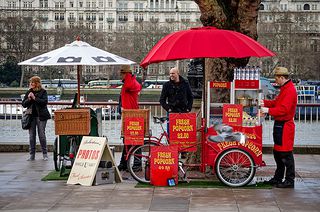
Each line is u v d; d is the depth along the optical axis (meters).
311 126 18.86
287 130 12.23
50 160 16.45
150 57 11.95
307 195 11.62
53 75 100.06
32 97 16.19
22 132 19.38
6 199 11.36
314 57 105.56
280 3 132.38
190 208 10.53
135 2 136.25
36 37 111.94
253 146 12.26
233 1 13.63
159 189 12.11
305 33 111.62
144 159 14.02
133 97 14.14
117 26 134.50
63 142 13.99
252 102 12.35
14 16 114.88
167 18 136.12
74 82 89.31
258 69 12.33
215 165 12.26
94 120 13.85
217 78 13.77
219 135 12.38
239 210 10.41
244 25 13.54
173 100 13.84
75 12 133.00
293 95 12.10
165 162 12.41
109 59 13.59
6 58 104.88
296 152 18.09
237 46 11.69
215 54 11.55
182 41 11.76
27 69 101.44
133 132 12.84
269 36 106.94
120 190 12.07
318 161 16.50
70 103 19.36
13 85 102.19
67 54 13.56
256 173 13.79
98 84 89.56
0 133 19.33
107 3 134.38
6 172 14.45
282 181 12.53
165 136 13.37
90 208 10.58
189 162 13.70
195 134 12.47
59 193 11.84
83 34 115.31
